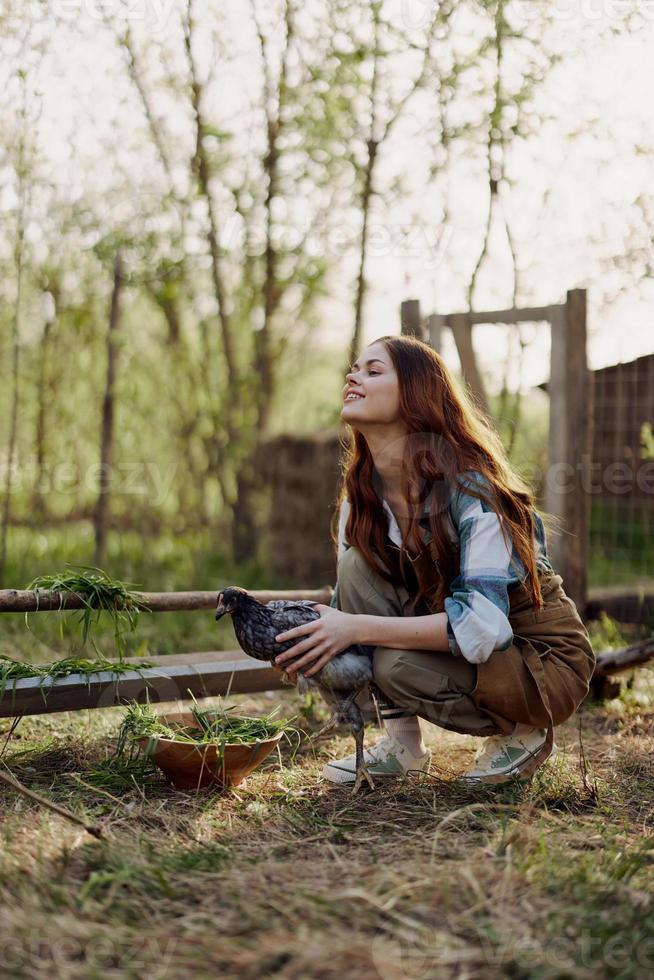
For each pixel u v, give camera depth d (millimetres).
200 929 1621
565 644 2537
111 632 4363
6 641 4180
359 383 2500
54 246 5922
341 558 2719
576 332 4578
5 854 1930
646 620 4820
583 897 1751
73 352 6469
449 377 2559
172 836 2109
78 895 1739
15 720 2902
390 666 2395
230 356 6598
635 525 6309
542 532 2666
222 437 6684
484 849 1987
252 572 6359
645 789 2586
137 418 6590
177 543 6812
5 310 6184
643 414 6012
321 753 2893
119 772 2555
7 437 6605
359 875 1878
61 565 6043
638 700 3562
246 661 3076
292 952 1535
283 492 6387
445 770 2684
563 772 2658
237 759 2441
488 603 2311
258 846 2086
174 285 6238
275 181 6223
